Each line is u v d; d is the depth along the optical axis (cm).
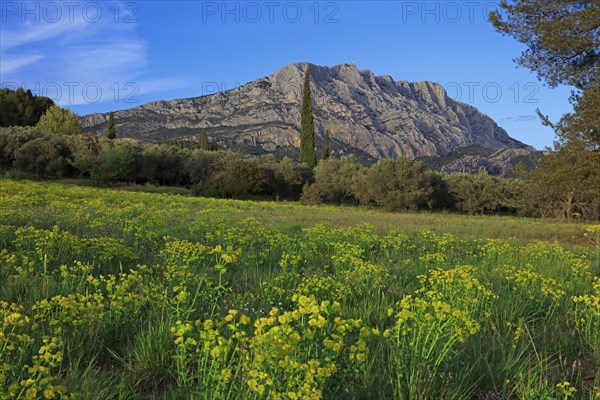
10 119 7444
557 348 498
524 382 396
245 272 776
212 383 314
